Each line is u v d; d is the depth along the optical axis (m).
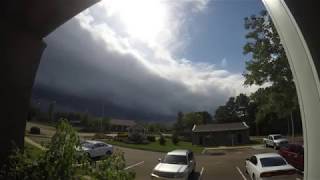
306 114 4.98
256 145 62.44
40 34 7.62
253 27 22.39
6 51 6.80
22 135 7.23
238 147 59.12
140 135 62.47
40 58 7.95
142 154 42.00
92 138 65.25
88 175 6.07
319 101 4.80
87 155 6.02
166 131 110.25
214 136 72.81
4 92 6.77
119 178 6.32
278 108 23.56
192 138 74.00
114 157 6.52
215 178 22.00
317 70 4.80
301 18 4.75
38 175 5.58
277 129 87.50
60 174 5.60
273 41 21.91
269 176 15.02
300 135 65.88
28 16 6.94
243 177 21.86
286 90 22.42
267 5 5.27
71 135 5.80
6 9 6.55
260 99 24.78
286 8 4.77
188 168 19.53
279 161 15.95
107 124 101.38
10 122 6.90
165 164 19.66
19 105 7.20
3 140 6.66
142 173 24.17
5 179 5.68
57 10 6.97
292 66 5.04
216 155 43.19
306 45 4.82
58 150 5.68
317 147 4.80
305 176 4.93
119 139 63.75
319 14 4.79
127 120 121.44
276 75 22.16
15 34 7.02
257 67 22.62
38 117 89.62
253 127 92.50
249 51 22.78
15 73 7.08
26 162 5.75
